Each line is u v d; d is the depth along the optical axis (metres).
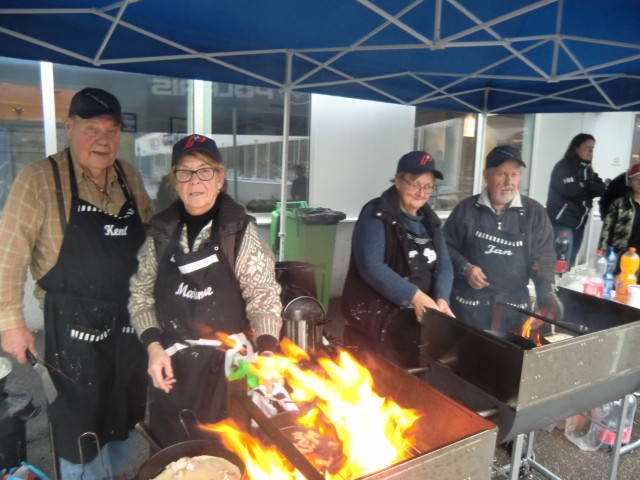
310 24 2.10
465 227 2.46
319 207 4.33
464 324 1.53
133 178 1.91
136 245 1.81
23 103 3.57
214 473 0.96
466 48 2.47
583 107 3.24
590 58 2.60
